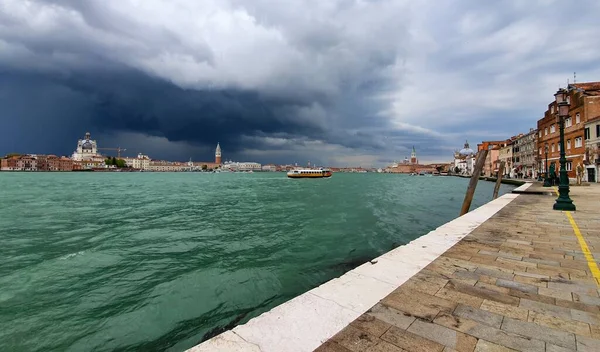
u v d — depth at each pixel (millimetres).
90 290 8695
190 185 72938
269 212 25547
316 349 2752
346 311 3449
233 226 18828
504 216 10695
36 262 11375
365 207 28797
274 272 10125
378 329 3092
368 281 4324
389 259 5375
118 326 6750
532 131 63094
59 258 11891
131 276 9828
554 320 3328
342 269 10352
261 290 8625
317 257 11781
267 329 3072
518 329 3135
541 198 17688
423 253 5789
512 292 4055
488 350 2770
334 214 23984
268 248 13242
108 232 17094
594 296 3951
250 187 65688
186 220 21359
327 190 55812
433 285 4242
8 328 6688
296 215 23578
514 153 78125
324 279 9438
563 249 6219
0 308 7598
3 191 48938
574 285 4316
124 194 45469
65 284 9172
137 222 20609
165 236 15930
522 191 22188
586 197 17812
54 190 52094
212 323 6824
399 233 16188
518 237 7285
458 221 9602
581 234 7641
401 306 3600
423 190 55312
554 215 10906
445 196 41688
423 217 22109
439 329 3115
